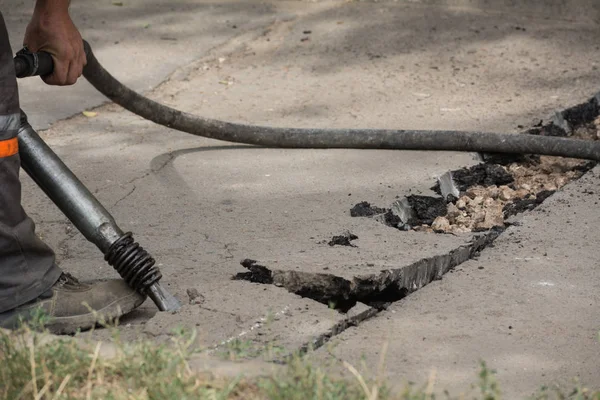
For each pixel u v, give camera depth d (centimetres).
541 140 1168
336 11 1848
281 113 1354
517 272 856
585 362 698
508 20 1773
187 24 1797
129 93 1092
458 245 884
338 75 1523
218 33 1748
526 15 1802
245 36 1730
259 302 761
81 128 1290
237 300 764
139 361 589
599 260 880
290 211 995
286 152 1193
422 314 777
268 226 952
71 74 815
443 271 860
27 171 763
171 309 752
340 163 1148
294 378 572
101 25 1784
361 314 759
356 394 560
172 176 1107
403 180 1091
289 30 1756
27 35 811
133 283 753
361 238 909
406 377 666
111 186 1076
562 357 706
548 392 652
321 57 1611
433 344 722
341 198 1032
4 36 709
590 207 1012
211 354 663
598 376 678
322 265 822
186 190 1062
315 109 1370
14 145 720
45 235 941
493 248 914
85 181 1092
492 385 575
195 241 918
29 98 1405
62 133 1269
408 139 1184
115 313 746
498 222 1023
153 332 715
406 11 1831
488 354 708
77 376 575
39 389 562
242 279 833
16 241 722
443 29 1728
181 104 1403
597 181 1086
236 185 1076
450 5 1855
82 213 751
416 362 692
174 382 553
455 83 1477
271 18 1825
